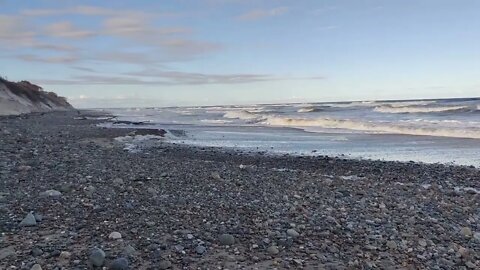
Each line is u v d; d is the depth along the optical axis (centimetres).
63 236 727
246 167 1694
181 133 3806
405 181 1484
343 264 654
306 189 1272
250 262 646
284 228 828
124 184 1209
